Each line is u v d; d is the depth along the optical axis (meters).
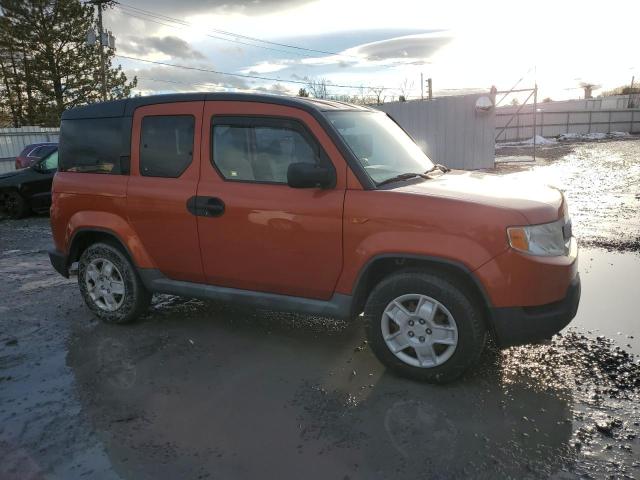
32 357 4.16
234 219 3.96
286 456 2.82
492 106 18.14
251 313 5.02
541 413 3.16
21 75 32.75
